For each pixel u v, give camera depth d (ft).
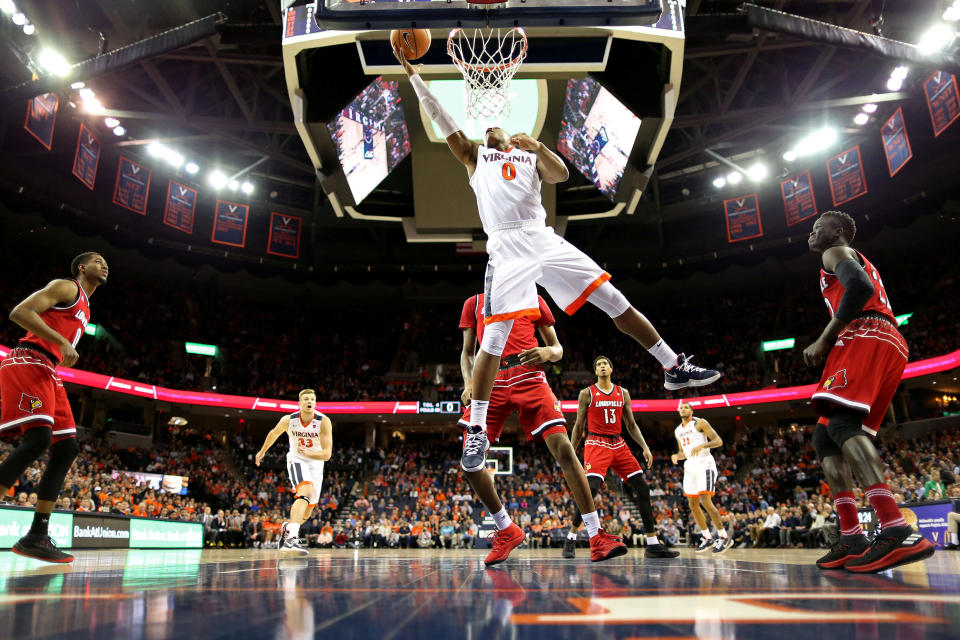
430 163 49.57
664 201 114.32
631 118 39.17
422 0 17.16
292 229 110.22
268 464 97.55
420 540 69.67
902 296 104.42
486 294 11.16
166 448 93.61
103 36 66.59
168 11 65.05
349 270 116.37
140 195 89.04
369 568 12.28
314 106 38.42
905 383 90.63
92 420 91.20
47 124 68.54
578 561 16.14
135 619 4.38
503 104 19.83
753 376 106.93
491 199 11.34
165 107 77.00
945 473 53.62
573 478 13.97
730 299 123.75
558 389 107.76
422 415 102.32
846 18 68.44
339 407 102.01
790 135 96.53
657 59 38.91
